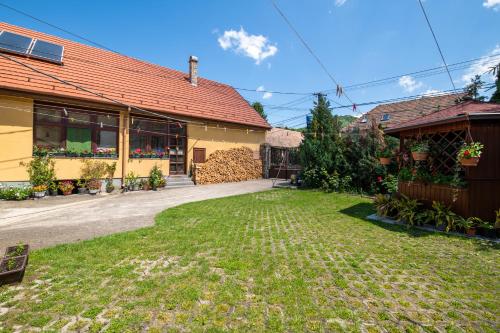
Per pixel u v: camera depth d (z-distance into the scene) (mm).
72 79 12062
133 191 12766
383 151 9125
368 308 3074
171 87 16766
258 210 8742
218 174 16828
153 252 4734
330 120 14109
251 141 19516
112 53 16016
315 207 9297
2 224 6688
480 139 6113
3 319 2789
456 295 3371
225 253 4738
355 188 12656
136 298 3221
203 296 3277
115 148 12914
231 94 21312
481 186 6129
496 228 5840
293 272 3980
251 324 2748
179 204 9664
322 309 3033
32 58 11641
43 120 10961
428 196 7113
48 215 7727
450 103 20891
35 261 4227
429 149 7074
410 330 2676
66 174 11266
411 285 3633
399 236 5910
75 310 2951
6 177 10047
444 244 5379
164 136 14953
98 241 5242
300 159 15242
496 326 2752
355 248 5094
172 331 2631
